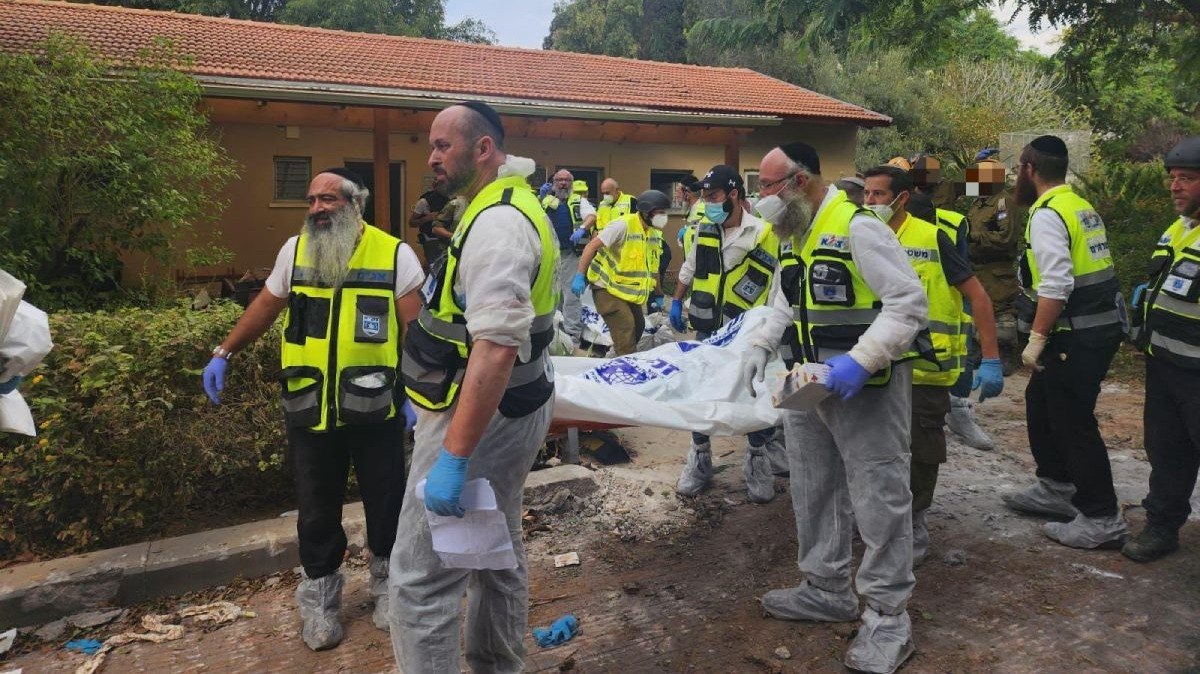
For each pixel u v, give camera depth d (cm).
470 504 238
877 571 325
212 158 870
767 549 431
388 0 2914
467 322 233
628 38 3700
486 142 254
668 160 1750
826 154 1852
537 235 246
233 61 1306
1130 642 337
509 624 285
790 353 346
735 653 335
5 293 266
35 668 326
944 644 338
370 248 336
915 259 394
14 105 711
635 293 695
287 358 336
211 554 388
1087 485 424
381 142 1280
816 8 1251
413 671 255
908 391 327
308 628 341
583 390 412
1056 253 402
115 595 371
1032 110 2800
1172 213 1054
